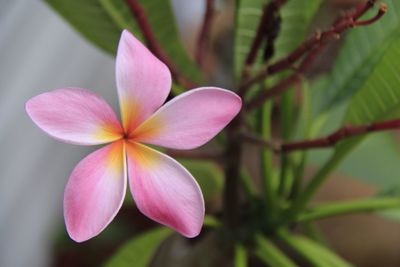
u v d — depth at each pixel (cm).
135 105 36
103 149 36
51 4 47
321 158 57
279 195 54
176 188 36
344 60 52
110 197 36
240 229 53
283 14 48
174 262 57
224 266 54
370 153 59
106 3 46
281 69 43
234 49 48
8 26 77
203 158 48
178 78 45
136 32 47
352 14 40
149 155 36
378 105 45
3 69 76
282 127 53
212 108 35
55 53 80
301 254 52
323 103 54
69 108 35
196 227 35
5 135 76
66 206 35
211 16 49
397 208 51
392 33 49
